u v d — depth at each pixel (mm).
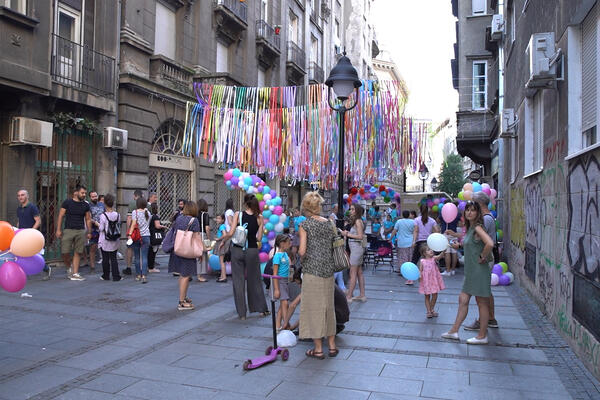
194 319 6512
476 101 17812
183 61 15602
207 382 4215
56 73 10992
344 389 4066
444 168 41531
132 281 9352
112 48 12516
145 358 4855
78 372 4414
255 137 9789
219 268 9930
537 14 7148
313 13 29797
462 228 10969
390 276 10953
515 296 8406
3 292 7879
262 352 5090
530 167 8438
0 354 4859
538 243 7293
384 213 16281
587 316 4578
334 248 5008
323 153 9469
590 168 4508
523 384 4180
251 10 20359
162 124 14586
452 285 9562
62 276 9664
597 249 4270
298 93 9672
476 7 18062
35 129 9867
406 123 9375
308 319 4867
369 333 5871
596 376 4289
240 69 19609
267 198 9359
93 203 10633
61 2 11219
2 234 4094
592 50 4883
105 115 12234
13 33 9359
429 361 4809
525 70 8023
